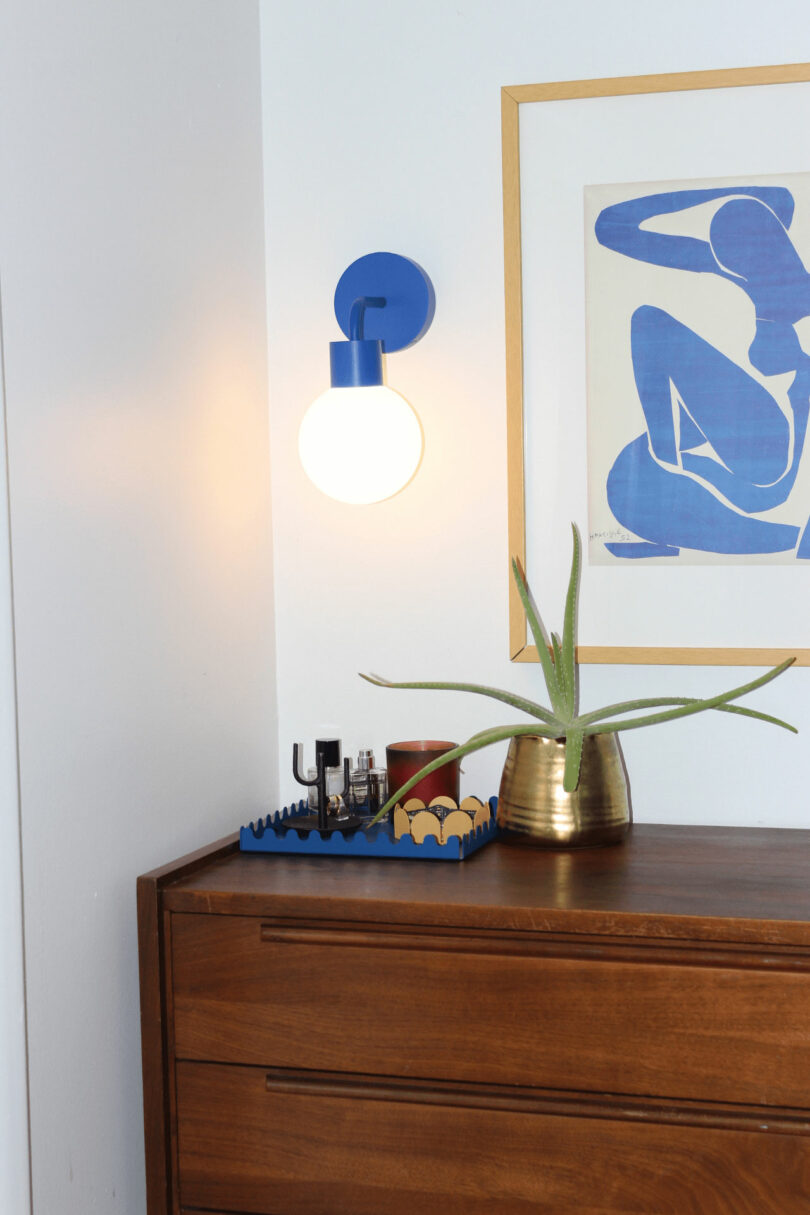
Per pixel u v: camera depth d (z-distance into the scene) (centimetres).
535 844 126
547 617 142
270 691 150
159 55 123
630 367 139
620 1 138
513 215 141
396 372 146
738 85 135
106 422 111
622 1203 103
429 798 133
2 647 94
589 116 139
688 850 125
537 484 142
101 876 110
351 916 108
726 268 136
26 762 98
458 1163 106
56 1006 103
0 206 95
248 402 144
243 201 143
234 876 117
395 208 146
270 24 149
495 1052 105
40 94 101
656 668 141
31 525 99
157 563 121
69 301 105
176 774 125
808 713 136
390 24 145
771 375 136
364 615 149
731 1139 100
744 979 99
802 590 136
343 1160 109
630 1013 102
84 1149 107
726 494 137
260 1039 111
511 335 141
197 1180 113
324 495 150
